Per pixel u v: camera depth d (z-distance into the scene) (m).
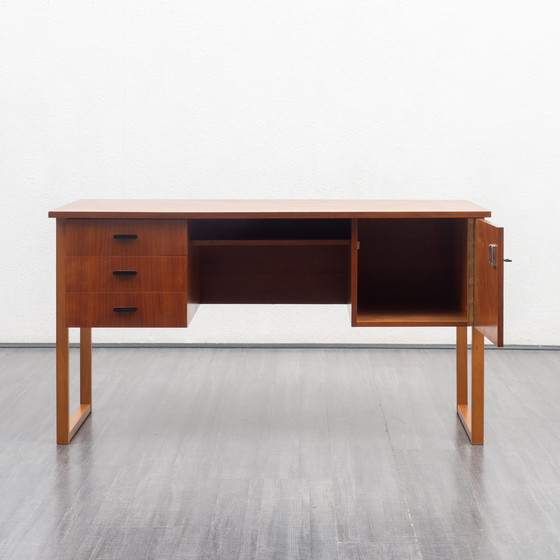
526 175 4.68
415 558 2.35
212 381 4.12
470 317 3.21
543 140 4.66
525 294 4.76
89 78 4.66
